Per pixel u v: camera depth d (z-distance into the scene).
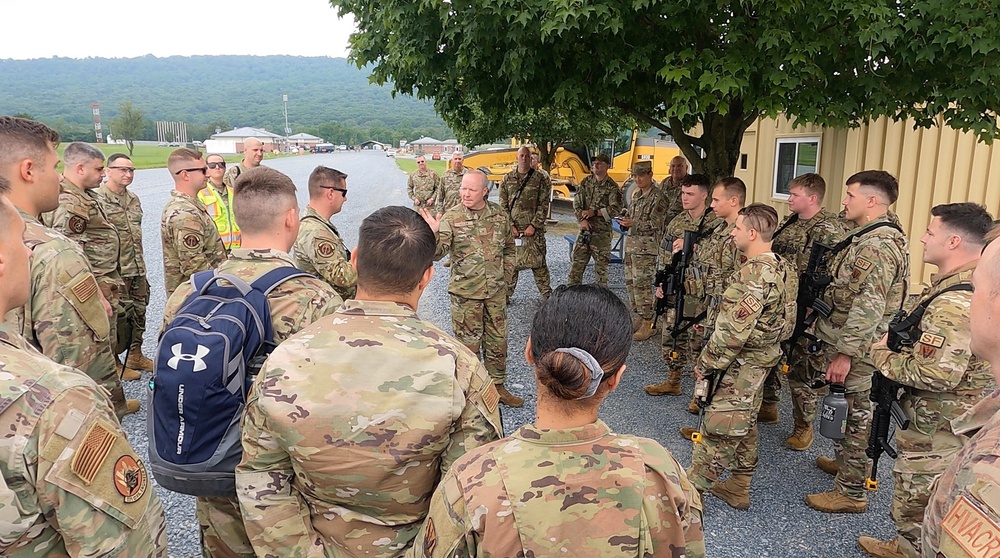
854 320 3.28
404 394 1.58
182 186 4.69
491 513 1.17
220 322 1.89
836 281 3.73
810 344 3.87
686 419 4.66
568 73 4.80
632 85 4.91
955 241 2.58
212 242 4.87
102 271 4.75
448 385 1.62
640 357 6.20
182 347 1.84
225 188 5.84
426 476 1.63
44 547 1.29
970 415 1.47
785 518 3.38
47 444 1.23
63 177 4.58
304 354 1.63
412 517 1.66
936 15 3.55
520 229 7.91
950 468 1.19
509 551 1.16
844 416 3.20
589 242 8.20
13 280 1.37
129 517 1.37
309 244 3.42
